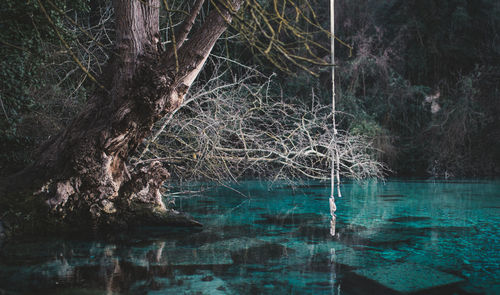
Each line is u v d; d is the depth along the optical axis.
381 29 17.52
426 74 17.44
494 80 16.27
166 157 6.67
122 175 4.79
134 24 4.24
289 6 14.79
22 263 2.86
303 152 6.80
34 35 6.54
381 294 2.16
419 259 2.96
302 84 14.51
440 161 14.93
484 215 5.35
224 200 7.34
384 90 16.52
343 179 12.60
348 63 16.25
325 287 2.28
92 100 4.54
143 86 4.15
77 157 4.27
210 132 6.87
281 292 2.19
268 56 2.40
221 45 12.35
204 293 2.16
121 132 4.29
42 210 4.20
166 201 6.21
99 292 2.17
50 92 7.88
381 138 14.62
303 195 8.18
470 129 15.23
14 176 4.45
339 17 17.02
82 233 4.23
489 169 14.88
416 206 6.38
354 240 3.71
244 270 2.65
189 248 3.38
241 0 4.14
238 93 7.48
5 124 6.37
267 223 4.78
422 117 16.47
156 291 2.20
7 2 5.93
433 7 17.00
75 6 7.52
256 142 6.92
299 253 3.16
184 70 4.25
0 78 6.36
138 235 4.10
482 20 17.25
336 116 14.60
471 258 3.00
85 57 8.42
